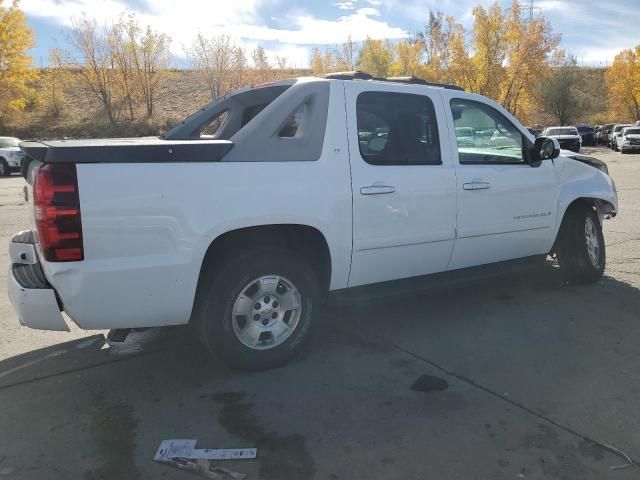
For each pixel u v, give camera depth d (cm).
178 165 331
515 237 498
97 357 412
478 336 437
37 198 307
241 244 372
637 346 412
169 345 433
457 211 450
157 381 370
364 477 264
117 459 282
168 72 4541
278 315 383
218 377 374
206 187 339
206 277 360
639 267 629
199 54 4594
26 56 3919
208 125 581
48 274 317
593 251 565
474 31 4006
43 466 277
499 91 4059
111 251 318
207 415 324
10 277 343
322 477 265
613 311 489
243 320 370
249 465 275
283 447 290
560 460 274
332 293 409
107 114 4403
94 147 312
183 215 332
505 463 273
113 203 315
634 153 3369
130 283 324
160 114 4588
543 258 538
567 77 5775
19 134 4059
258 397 344
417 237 429
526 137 511
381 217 407
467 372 373
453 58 4062
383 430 304
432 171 433
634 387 347
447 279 467
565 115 5856
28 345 435
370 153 410
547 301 519
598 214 584
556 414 317
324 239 387
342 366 387
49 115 4459
